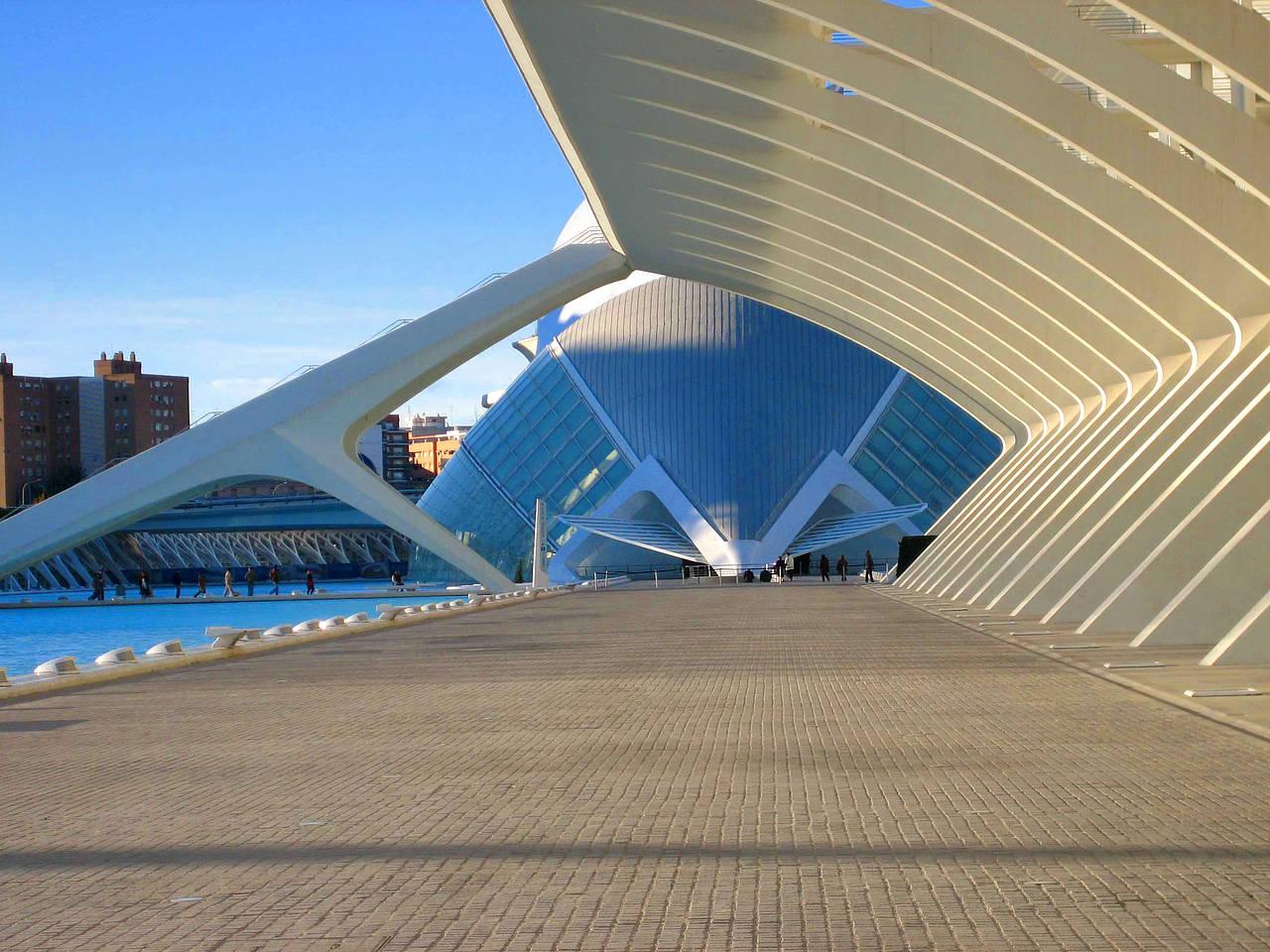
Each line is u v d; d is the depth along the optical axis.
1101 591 18.31
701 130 23.83
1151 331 22.27
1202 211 15.55
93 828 6.56
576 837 6.19
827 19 15.53
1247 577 14.92
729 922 4.76
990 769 7.84
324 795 7.32
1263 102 19.95
